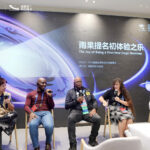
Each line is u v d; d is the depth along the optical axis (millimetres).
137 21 3797
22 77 3422
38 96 2660
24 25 3438
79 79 2768
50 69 3502
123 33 3744
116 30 3717
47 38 3500
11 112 2328
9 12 3400
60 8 3533
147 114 3807
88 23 3627
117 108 2734
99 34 3664
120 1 3221
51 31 3514
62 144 2676
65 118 3553
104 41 3678
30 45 3451
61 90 3533
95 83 3652
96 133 2584
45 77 3484
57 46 3529
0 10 3383
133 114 2766
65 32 3557
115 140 1112
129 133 1741
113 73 3707
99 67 3664
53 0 3184
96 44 3650
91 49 3637
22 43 3428
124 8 3531
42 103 2664
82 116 2619
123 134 2512
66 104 2674
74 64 3582
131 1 3221
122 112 2664
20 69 3418
